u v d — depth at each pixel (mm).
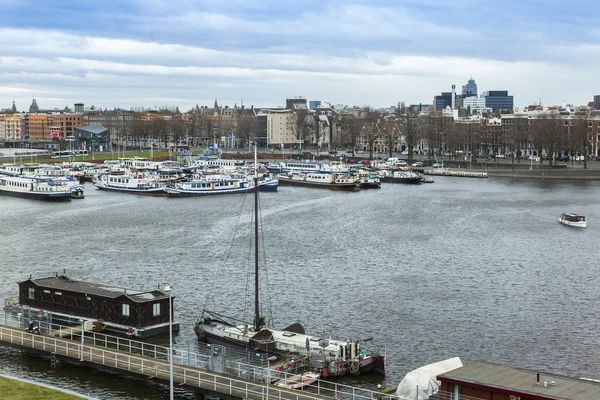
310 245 193250
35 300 123562
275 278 155625
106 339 112500
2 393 84812
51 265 167750
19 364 101625
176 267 165875
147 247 189875
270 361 101625
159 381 91500
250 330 109688
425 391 86812
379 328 122562
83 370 99812
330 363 99688
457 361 92688
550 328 123438
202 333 111625
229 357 102625
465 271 163750
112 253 181625
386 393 91375
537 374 74125
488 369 78125
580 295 143875
